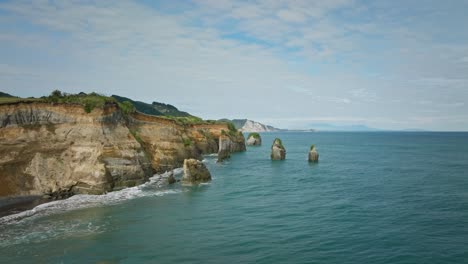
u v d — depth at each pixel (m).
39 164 46.50
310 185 58.06
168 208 41.28
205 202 44.69
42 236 30.62
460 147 166.12
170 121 83.56
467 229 32.56
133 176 54.81
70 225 34.00
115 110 57.94
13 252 26.92
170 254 26.92
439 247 28.05
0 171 43.38
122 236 30.92
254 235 31.41
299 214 38.66
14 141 46.28
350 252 27.22
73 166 48.91
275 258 26.14
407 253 26.86
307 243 29.27
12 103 47.88
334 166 86.44
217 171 77.19
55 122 50.94
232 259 26.00
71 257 26.11
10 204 41.09
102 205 42.16
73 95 57.22
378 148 161.25
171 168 72.75
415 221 35.44
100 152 50.62
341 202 44.41
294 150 149.38
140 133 71.06
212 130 134.38
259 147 172.00
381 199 45.94
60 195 46.06
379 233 31.64
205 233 31.92
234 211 40.06
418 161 97.38
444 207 41.06
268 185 58.06
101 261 25.44
